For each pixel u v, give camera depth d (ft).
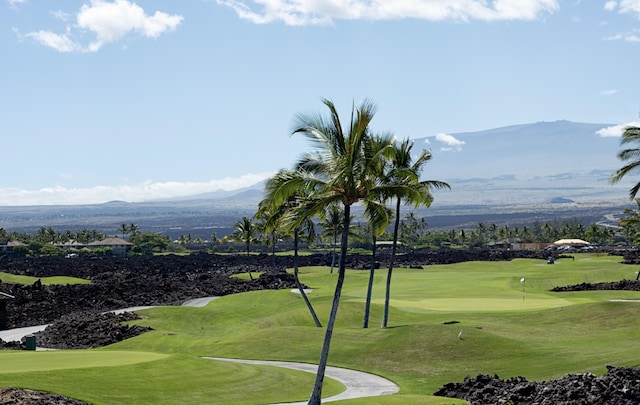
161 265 560.20
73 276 473.26
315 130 104.78
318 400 103.50
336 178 100.58
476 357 143.43
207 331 235.20
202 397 109.19
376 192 107.96
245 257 652.48
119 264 572.10
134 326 230.89
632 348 128.77
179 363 127.03
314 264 565.53
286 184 105.81
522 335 164.35
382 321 214.90
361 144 106.42
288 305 274.16
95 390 100.01
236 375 127.85
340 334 181.88
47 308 304.09
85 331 230.89
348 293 319.47
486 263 514.68
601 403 87.66
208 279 442.09
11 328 260.62
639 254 481.87
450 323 185.68
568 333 165.27
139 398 101.09
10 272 483.10
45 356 131.23
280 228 113.70
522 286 338.13
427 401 100.83
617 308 181.16
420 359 148.97
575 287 307.99
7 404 84.74
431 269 490.08
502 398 98.99
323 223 447.42
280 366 155.53
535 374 121.80
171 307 270.87
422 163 183.93
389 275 196.85
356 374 144.15
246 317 257.96
